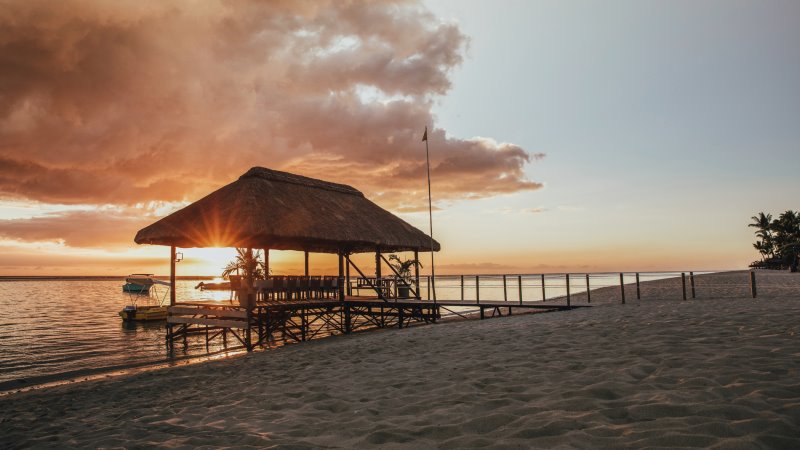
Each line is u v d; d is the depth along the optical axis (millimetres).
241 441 3855
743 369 4395
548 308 16969
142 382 8164
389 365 7016
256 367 8461
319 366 7773
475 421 3650
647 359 5301
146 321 28219
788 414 3047
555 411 3678
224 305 15750
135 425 4918
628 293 25422
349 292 21984
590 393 4086
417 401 4582
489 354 6938
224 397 5973
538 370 5363
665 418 3213
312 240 18562
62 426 5414
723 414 3168
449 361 6730
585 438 2990
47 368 13555
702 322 8211
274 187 18984
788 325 7055
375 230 20500
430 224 20906
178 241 18016
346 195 22922
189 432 4344
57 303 52094
